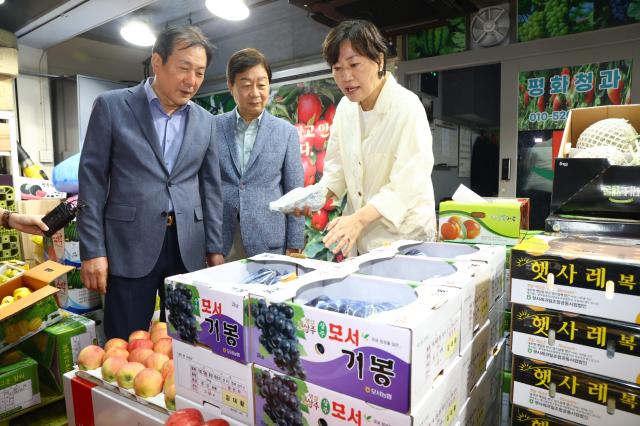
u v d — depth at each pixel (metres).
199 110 1.78
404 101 1.51
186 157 1.70
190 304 0.91
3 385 1.42
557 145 3.39
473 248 1.22
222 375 0.87
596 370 0.81
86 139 1.63
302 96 3.81
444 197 4.24
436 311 0.72
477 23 3.56
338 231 1.33
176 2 3.86
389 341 0.65
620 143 1.26
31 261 3.22
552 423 0.87
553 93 3.37
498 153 3.81
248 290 0.84
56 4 3.61
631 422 0.78
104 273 1.62
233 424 0.87
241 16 3.29
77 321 1.68
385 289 0.89
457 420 0.87
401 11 3.03
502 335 1.30
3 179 3.35
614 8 3.06
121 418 1.12
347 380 0.70
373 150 1.59
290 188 2.15
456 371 0.84
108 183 1.67
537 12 3.33
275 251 2.10
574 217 1.05
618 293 0.78
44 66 4.76
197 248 1.75
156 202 1.64
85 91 4.66
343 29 1.36
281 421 0.79
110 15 3.81
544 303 0.85
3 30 3.82
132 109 1.62
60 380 1.58
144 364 1.17
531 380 0.88
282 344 0.78
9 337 1.50
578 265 0.81
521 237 1.49
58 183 2.54
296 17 3.99
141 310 1.67
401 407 0.65
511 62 3.48
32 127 4.71
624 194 1.01
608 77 3.15
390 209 1.42
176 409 0.98
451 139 4.29
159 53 1.54
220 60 4.61
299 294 0.84
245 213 2.04
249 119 2.08
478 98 4.05
